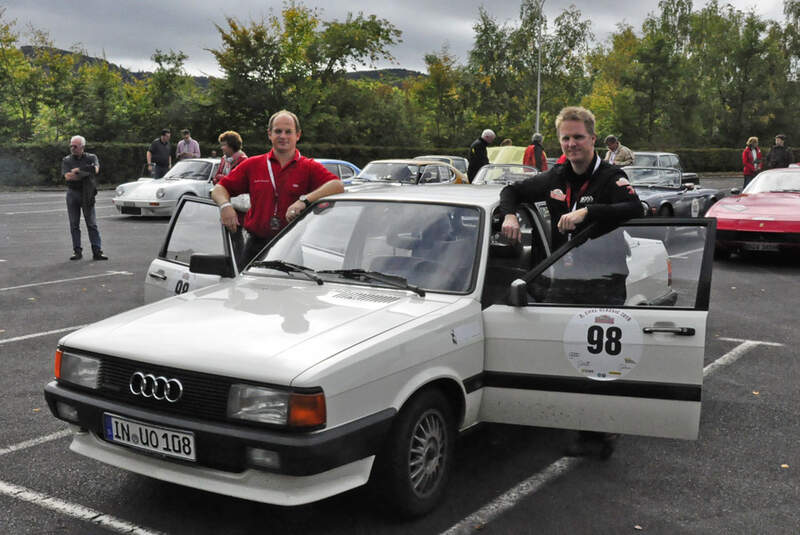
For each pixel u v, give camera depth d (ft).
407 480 11.36
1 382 18.86
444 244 13.71
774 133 189.98
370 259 14.02
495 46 183.32
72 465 13.91
